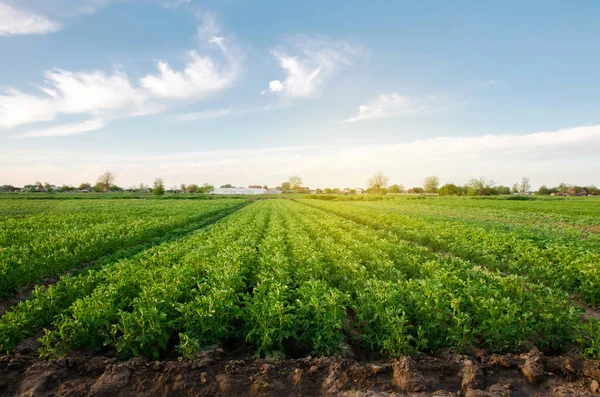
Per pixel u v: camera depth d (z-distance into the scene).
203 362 6.16
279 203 79.94
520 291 8.37
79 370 6.12
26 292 11.18
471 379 5.82
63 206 53.75
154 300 7.30
